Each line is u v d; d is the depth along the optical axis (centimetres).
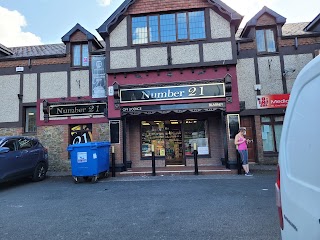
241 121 1320
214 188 766
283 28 1489
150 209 576
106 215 544
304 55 1287
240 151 988
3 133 1333
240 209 555
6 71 1373
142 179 966
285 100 1276
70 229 469
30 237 436
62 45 1614
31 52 1468
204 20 1146
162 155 1244
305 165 176
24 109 1359
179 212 548
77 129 1334
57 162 1300
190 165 1231
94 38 1345
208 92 1095
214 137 1234
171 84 1112
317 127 164
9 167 855
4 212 587
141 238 418
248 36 1365
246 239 404
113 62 1149
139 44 1150
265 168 1147
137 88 1124
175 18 1160
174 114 1247
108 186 856
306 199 169
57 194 758
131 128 1260
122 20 1173
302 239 171
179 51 1130
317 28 1338
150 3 1165
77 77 1343
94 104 1309
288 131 218
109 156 1084
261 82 1294
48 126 1320
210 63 1105
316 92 172
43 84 1351
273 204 582
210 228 453
